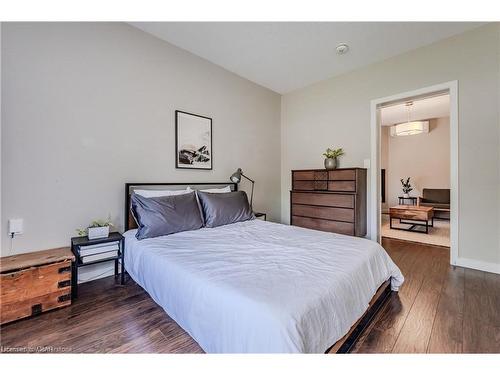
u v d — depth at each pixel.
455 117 2.44
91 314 1.56
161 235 2.03
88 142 2.03
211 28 2.32
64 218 1.92
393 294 1.86
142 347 1.25
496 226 2.27
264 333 0.88
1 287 1.40
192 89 2.80
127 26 2.25
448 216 5.23
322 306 1.02
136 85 2.32
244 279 1.16
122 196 2.24
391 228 4.47
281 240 1.87
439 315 1.57
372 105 3.05
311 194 3.33
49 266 1.57
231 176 3.19
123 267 2.01
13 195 1.69
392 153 6.40
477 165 2.35
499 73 2.22
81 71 1.98
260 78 3.50
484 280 2.12
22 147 1.71
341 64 3.06
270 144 3.97
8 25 1.66
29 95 1.74
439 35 2.44
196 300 1.19
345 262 1.39
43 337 1.33
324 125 3.58
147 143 2.41
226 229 2.28
